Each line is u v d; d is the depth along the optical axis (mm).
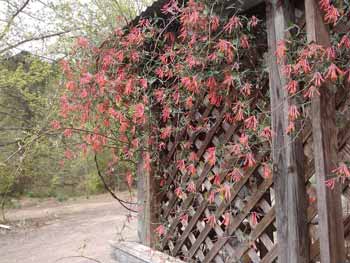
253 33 2018
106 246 4289
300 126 1688
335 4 1531
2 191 7117
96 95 2863
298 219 1665
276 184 1760
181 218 2564
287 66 1581
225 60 2021
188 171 2451
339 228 1530
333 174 1528
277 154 1754
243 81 1959
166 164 2818
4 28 6199
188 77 2072
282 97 1729
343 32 1558
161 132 2736
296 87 1613
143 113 2588
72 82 2916
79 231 5422
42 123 5129
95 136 3035
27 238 5227
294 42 1649
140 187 3045
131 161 3152
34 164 6863
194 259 2508
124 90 2734
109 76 2814
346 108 1580
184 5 2201
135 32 2475
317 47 1462
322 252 1522
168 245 2787
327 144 1531
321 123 1527
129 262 2928
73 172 8781
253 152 1932
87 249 4234
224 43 1835
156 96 2611
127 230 5031
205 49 2039
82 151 3350
